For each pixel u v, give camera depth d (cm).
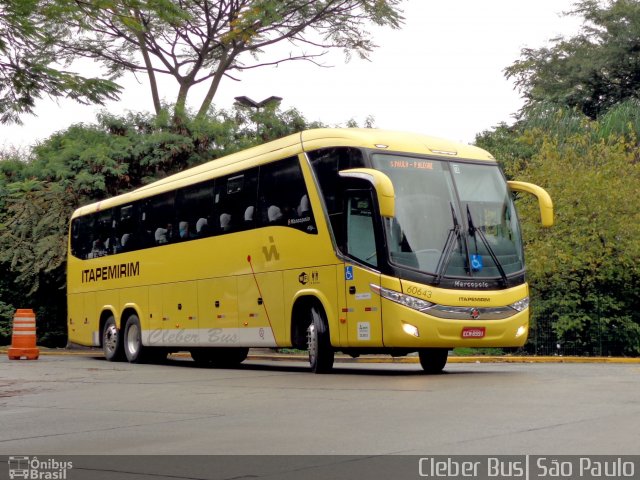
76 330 2691
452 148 1702
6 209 3384
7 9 1420
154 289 2292
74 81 1505
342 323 1631
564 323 2422
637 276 2495
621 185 2467
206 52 3475
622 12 4603
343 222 1633
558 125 3281
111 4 1482
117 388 1512
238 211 1953
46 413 1178
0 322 3444
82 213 2706
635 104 3341
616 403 1073
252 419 1040
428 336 1550
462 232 1622
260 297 1862
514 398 1148
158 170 3300
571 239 2433
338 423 973
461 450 775
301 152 1752
